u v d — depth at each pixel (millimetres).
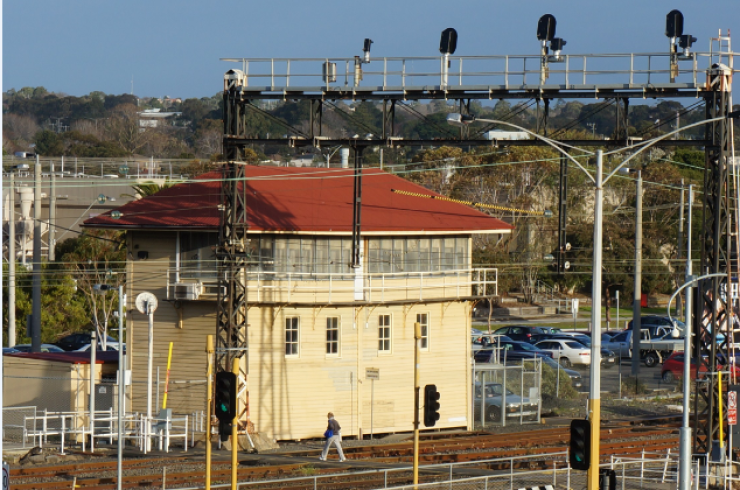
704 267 123938
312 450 142625
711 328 123000
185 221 150250
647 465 132875
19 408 139625
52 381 154250
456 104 146000
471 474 123062
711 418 122312
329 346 158000
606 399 199250
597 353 87875
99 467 122875
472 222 173875
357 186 145625
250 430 145125
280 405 152375
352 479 117500
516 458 123438
